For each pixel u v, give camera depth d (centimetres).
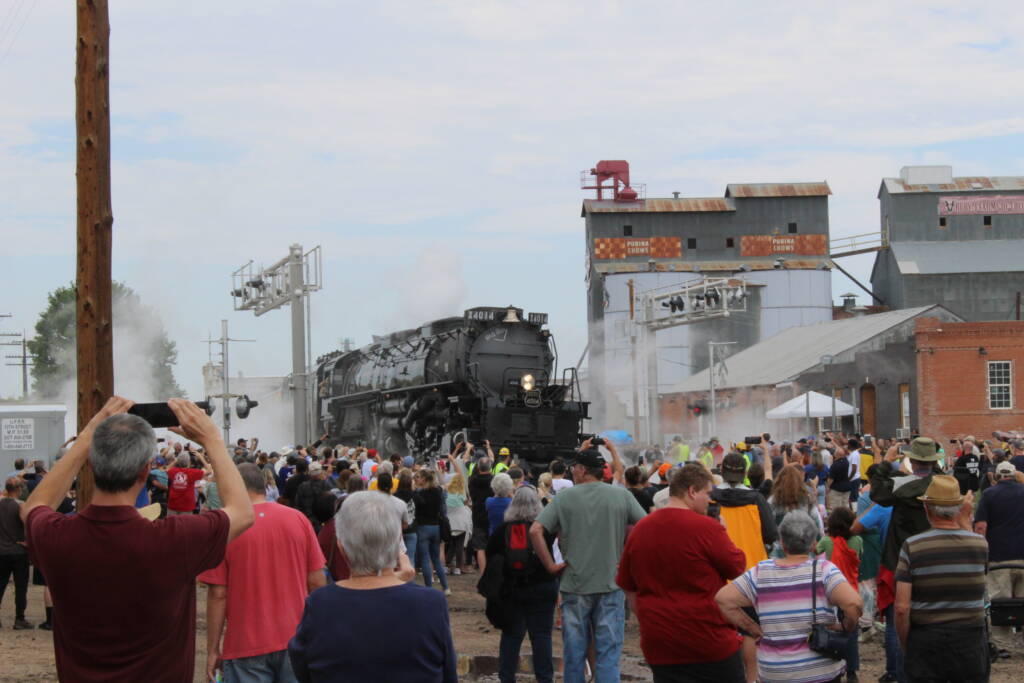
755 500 1388
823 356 6256
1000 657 1692
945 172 12044
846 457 2700
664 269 11769
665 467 2219
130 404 694
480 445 3834
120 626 638
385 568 700
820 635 935
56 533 639
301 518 1061
